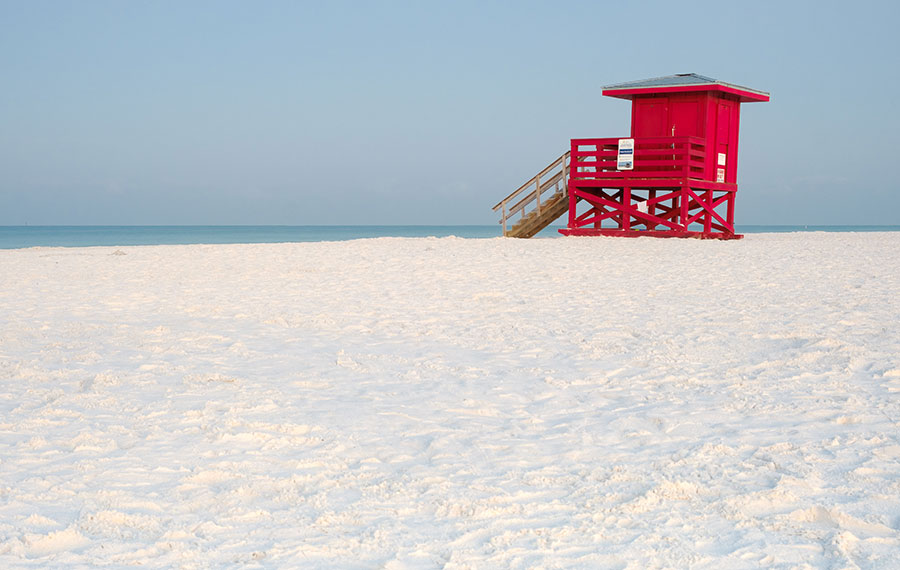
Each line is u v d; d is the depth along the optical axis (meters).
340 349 7.65
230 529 3.47
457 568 3.04
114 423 5.12
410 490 3.94
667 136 22.16
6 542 3.25
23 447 4.60
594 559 3.12
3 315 9.64
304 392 6.01
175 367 6.79
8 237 68.88
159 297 11.27
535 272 13.86
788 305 9.55
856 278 12.12
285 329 8.74
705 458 4.37
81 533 3.38
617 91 22.61
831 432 4.80
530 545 3.27
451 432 4.97
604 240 21.31
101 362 7.00
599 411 5.45
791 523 3.46
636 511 3.64
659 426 5.06
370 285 12.45
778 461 4.27
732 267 14.14
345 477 4.14
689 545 3.26
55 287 12.51
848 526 3.43
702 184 22.11
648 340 7.80
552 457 4.47
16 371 6.54
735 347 7.37
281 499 3.83
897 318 8.48
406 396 5.90
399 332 8.52
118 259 17.89
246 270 14.98
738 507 3.64
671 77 22.69
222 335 8.34
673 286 11.63
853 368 6.39
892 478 3.98
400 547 3.27
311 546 3.27
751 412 5.30
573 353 7.33
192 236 73.94
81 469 4.22
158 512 3.66
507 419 5.30
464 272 14.04
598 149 22.92
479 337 8.18
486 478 4.13
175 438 4.81
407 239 24.56
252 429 4.98
